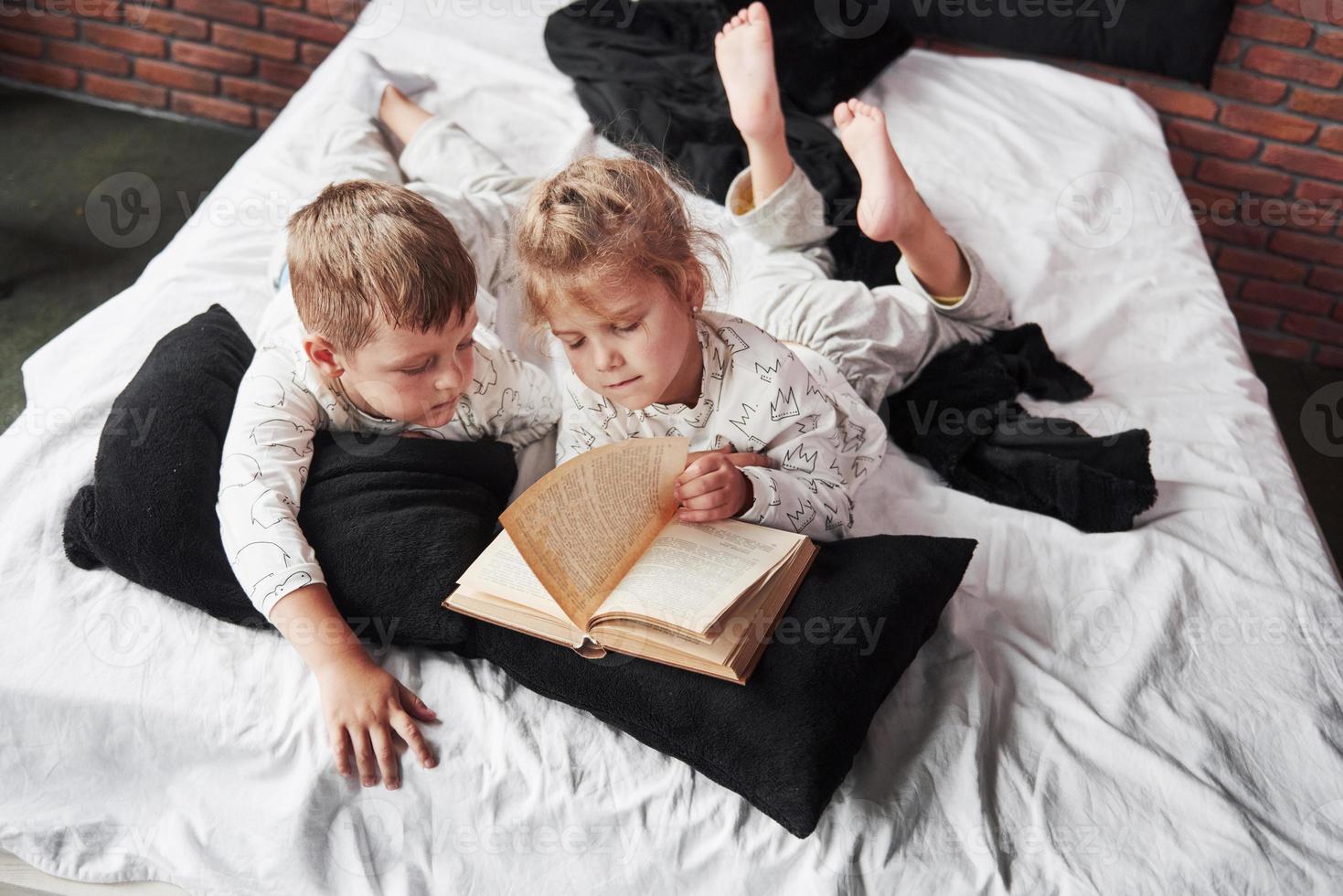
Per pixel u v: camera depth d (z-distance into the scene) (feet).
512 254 4.09
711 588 3.26
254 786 3.42
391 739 3.36
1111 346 5.19
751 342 3.78
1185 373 5.05
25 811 3.51
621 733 3.41
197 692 3.43
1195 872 3.14
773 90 4.87
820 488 3.79
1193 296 5.49
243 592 3.53
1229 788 3.35
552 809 3.29
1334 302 7.84
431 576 3.49
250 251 5.02
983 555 4.11
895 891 3.15
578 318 3.31
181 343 4.08
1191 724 3.52
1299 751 3.47
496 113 6.13
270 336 4.01
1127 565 4.05
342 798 3.33
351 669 3.34
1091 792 3.32
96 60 8.38
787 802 3.08
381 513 3.61
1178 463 4.55
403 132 5.80
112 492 3.59
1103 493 4.23
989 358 4.81
